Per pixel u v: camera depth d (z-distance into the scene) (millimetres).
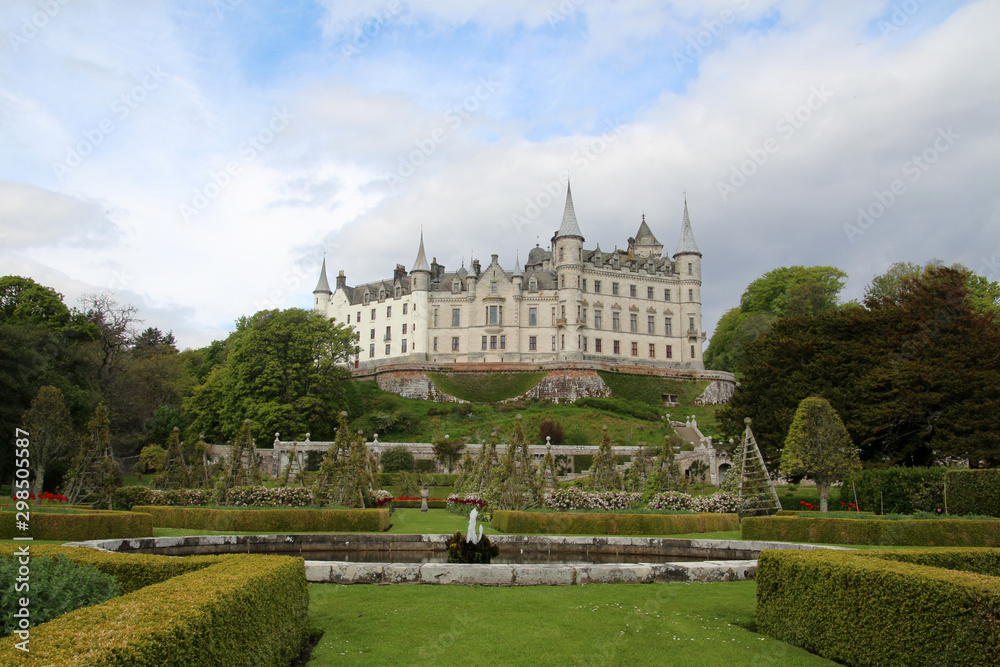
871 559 9781
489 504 28531
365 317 104750
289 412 65562
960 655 7719
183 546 17672
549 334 97438
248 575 8414
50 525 18656
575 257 96938
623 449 62062
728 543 18234
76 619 6473
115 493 26609
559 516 22547
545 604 11719
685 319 103250
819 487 30375
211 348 91875
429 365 90688
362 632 10094
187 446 67625
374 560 18516
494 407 84562
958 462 40125
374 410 77688
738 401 44750
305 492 26125
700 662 9039
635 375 91125
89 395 49344
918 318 39906
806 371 40219
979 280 72375
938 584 8047
